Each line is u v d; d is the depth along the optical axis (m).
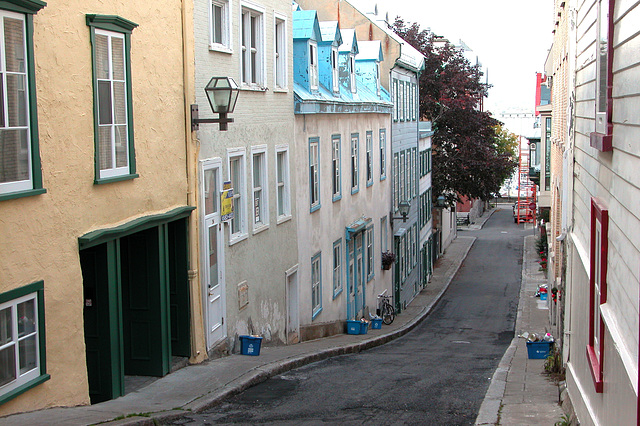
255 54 16.00
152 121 11.49
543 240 48.69
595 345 8.45
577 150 11.42
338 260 22.77
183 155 12.57
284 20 17.39
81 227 9.47
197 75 13.02
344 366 15.21
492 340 23.86
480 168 42.31
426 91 41.41
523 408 10.41
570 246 12.03
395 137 30.94
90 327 10.30
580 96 11.02
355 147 24.47
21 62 8.30
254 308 15.80
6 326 8.05
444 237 53.28
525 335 21.91
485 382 13.28
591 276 8.62
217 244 13.84
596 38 8.83
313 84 20.14
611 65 7.30
